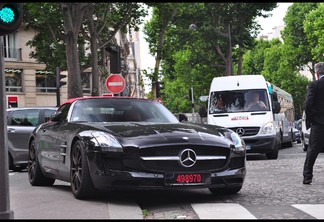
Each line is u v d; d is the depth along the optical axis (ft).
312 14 197.57
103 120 27.61
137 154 23.09
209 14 140.46
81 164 24.75
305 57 215.51
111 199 25.39
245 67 261.65
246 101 58.49
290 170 40.19
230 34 143.13
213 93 60.49
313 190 28.48
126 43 180.75
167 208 23.38
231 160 24.75
